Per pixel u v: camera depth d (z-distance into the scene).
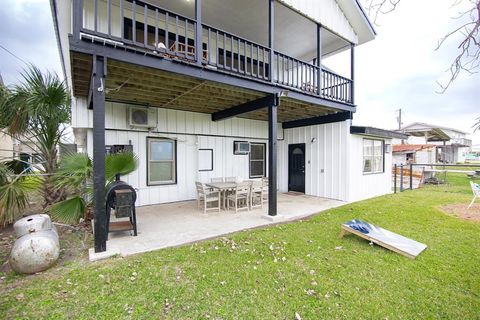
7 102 4.87
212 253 3.48
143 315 2.17
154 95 5.85
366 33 7.84
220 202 6.59
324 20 6.73
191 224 4.98
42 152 5.37
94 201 3.38
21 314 2.16
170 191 7.22
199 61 4.28
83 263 3.17
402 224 4.90
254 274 2.88
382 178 9.10
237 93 5.57
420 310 2.24
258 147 9.40
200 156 7.80
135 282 2.69
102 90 3.41
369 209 6.25
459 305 2.31
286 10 6.48
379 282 2.72
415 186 11.16
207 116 7.93
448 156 22.95
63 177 4.57
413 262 3.20
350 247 3.74
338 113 7.88
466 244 3.80
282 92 5.53
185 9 6.21
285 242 3.92
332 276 2.85
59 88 5.07
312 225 4.92
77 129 6.17
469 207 6.32
